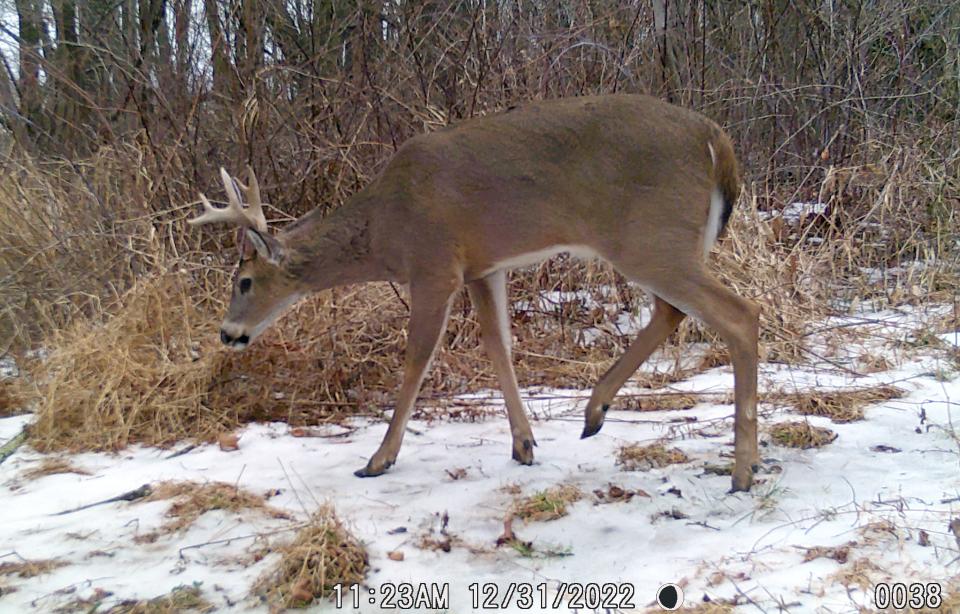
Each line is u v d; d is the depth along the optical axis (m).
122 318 5.48
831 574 3.04
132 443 4.93
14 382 5.80
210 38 7.46
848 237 6.88
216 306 6.06
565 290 6.60
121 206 6.64
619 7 7.82
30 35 8.62
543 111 4.08
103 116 6.98
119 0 8.28
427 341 4.27
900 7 8.85
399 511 3.80
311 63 7.07
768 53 8.77
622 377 4.39
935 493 3.65
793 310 6.16
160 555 3.47
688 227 3.83
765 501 3.68
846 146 8.12
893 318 6.39
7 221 6.62
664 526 3.53
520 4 7.28
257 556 3.40
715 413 4.91
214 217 4.48
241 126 6.65
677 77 7.61
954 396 4.85
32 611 3.06
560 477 4.10
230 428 5.12
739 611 2.85
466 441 4.74
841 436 4.39
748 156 7.99
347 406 5.38
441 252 4.19
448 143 4.20
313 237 4.56
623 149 3.86
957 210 7.32
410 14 7.20
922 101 8.71
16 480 4.38
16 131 7.96
